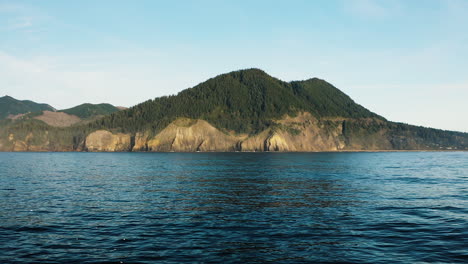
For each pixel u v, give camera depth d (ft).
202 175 210.79
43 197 123.34
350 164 336.70
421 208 101.50
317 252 62.13
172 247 65.00
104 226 80.59
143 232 75.36
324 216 90.63
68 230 77.20
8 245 66.33
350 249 63.87
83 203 110.83
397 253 61.82
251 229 77.46
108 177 200.85
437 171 251.19
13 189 145.48
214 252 62.08
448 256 60.34
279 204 108.37
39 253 61.93
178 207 103.71
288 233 74.13
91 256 60.39
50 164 340.80
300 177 196.54
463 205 106.52
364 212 95.76
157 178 193.16
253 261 57.57
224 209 100.32
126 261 57.93
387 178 192.65
